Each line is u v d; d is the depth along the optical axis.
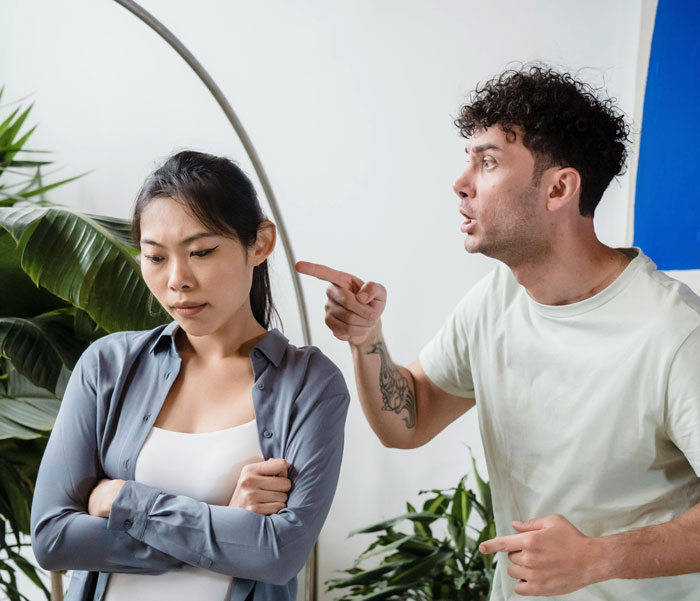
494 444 1.42
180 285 1.09
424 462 2.81
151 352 1.19
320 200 2.87
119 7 3.03
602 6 2.53
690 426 1.18
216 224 1.10
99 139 3.07
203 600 1.08
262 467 1.09
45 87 3.12
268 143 2.91
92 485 1.15
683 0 2.19
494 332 1.42
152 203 1.11
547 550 1.09
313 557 2.18
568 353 1.30
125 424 1.15
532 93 1.22
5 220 1.84
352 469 2.88
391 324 2.81
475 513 2.73
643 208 2.29
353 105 2.82
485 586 2.28
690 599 1.26
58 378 2.00
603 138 1.25
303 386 1.16
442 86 2.73
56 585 2.20
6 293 2.10
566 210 1.24
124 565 1.09
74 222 1.88
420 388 1.58
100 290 1.83
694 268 2.13
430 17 2.73
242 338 1.19
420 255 2.78
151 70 3.01
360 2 2.80
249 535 1.06
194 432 1.14
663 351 1.20
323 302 2.90
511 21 2.64
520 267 1.29
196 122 2.97
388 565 2.29
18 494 2.08
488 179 1.24
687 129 2.17
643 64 2.31
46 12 3.12
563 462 1.31
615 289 1.26
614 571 1.11
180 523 1.06
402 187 2.79
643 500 1.27
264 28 2.89
